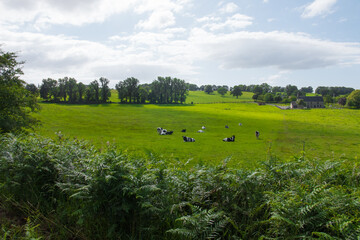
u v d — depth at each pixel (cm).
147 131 5106
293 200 331
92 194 371
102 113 8394
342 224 284
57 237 354
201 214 338
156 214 361
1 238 333
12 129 2034
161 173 441
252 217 354
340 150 3169
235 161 1013
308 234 305
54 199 433
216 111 10588
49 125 5178
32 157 509
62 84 15388
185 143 3497
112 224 353
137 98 16138
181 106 14138
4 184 466
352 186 454
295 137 4569
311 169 481
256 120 7600
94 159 429
